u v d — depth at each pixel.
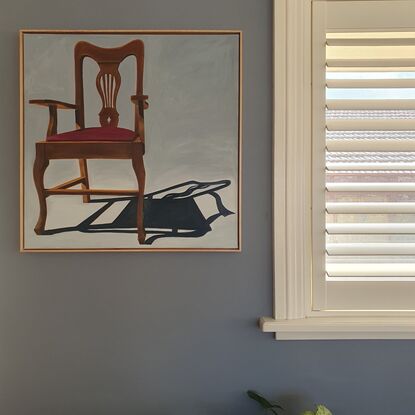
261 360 1.98
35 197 1.94
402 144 1.93
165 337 1.98
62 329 1.98
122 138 1.93
